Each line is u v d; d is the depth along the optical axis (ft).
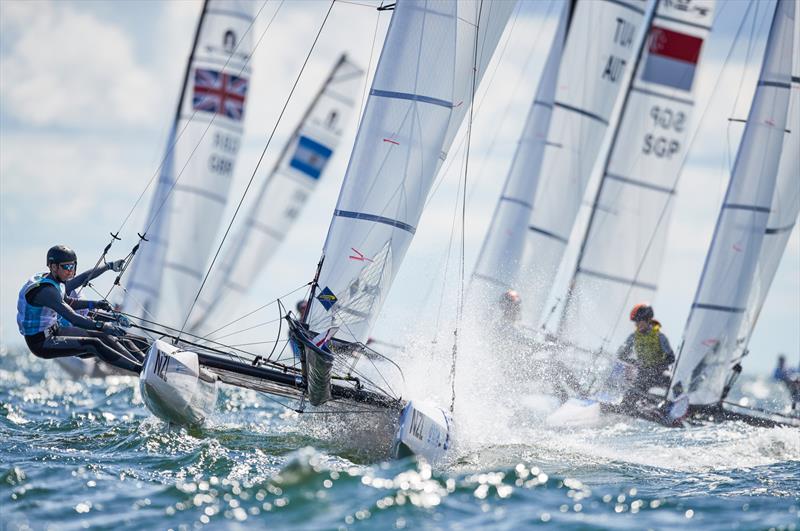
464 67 132.36
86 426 127.13
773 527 83.46
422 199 127.13
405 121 126.21
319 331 120.26
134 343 119.14
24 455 102.32
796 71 175.42
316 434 121.39
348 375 116.67
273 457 105.50
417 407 108.27
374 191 124.47
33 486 88.58
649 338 171.53
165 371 109.50
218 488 88.94
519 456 114.21
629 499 92.02
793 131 175.63
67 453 104.58
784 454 128.57
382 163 125.08
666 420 162.40
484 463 108.47
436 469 102.53
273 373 112.57
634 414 161.17
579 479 102.83
